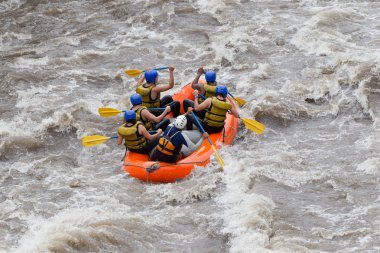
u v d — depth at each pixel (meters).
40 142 31.81
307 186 26.39
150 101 30.44
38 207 25.44
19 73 39.50
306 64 38.38
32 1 52.56
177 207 25.34
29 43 45.25
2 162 30.20
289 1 48.78
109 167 29.31
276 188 26.12
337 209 24.69
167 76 38.66
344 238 22.72
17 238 23.06
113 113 30.69
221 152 28.81
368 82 34.50
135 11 48.78
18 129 32.78
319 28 42.69
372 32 41.94
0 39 46.00
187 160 27.42
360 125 31.69
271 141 30.70
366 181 26.59
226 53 40.97
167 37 44.34
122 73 39.56
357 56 37.81
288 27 43.84
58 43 44.56
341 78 35.62
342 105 33.38
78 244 22.34
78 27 47.28
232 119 30.78
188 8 48.38
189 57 41.25
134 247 22.55
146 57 41.59
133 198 26.16
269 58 39.81
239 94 35.34
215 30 44.62
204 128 29.38
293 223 23.77
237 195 25.52
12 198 26.38
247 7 47.84
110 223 23.78
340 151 29.30
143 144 28.00
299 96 34.62
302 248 21.78
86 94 36.94
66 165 29.69
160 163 27.34
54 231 23.02
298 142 30.52
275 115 32.84
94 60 41.84
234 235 22.88
